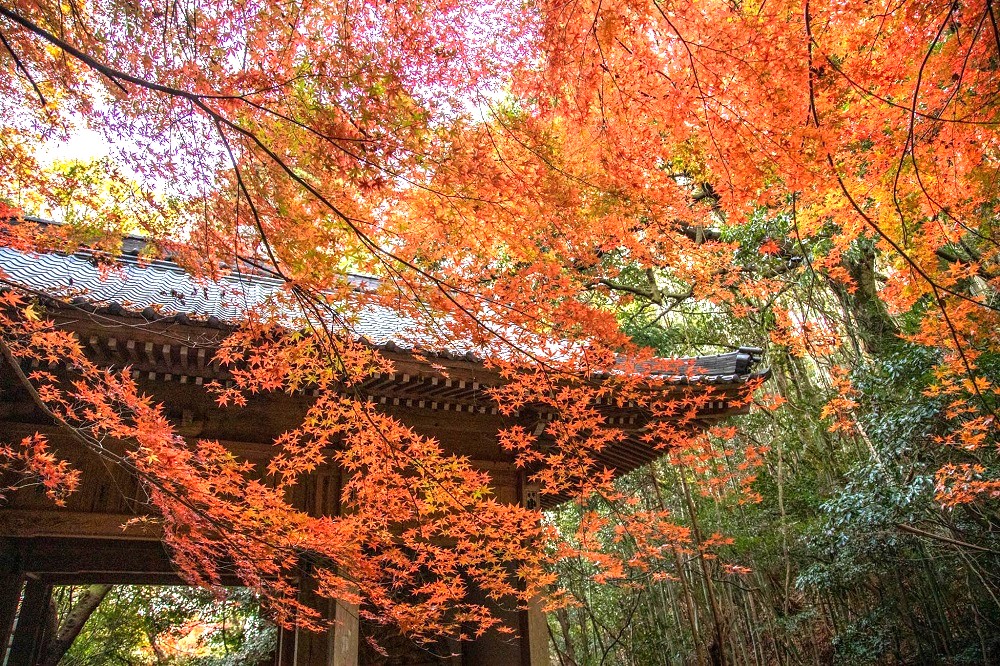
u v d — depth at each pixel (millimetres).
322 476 5285
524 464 5965
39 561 5797
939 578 9203
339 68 2494
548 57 2820
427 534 4336
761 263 8758
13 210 3082
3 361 4121
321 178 2814
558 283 3215
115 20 2660
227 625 11859
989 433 6570
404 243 3051
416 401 5293
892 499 6973
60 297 3412
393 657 6301
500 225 3029
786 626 9812
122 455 4746
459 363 4859
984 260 5016
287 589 4176
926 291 4781
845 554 8117
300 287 3051
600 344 3506
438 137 2641
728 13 2908
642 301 12250
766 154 3062
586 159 3043
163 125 2729
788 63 2814
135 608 10883
